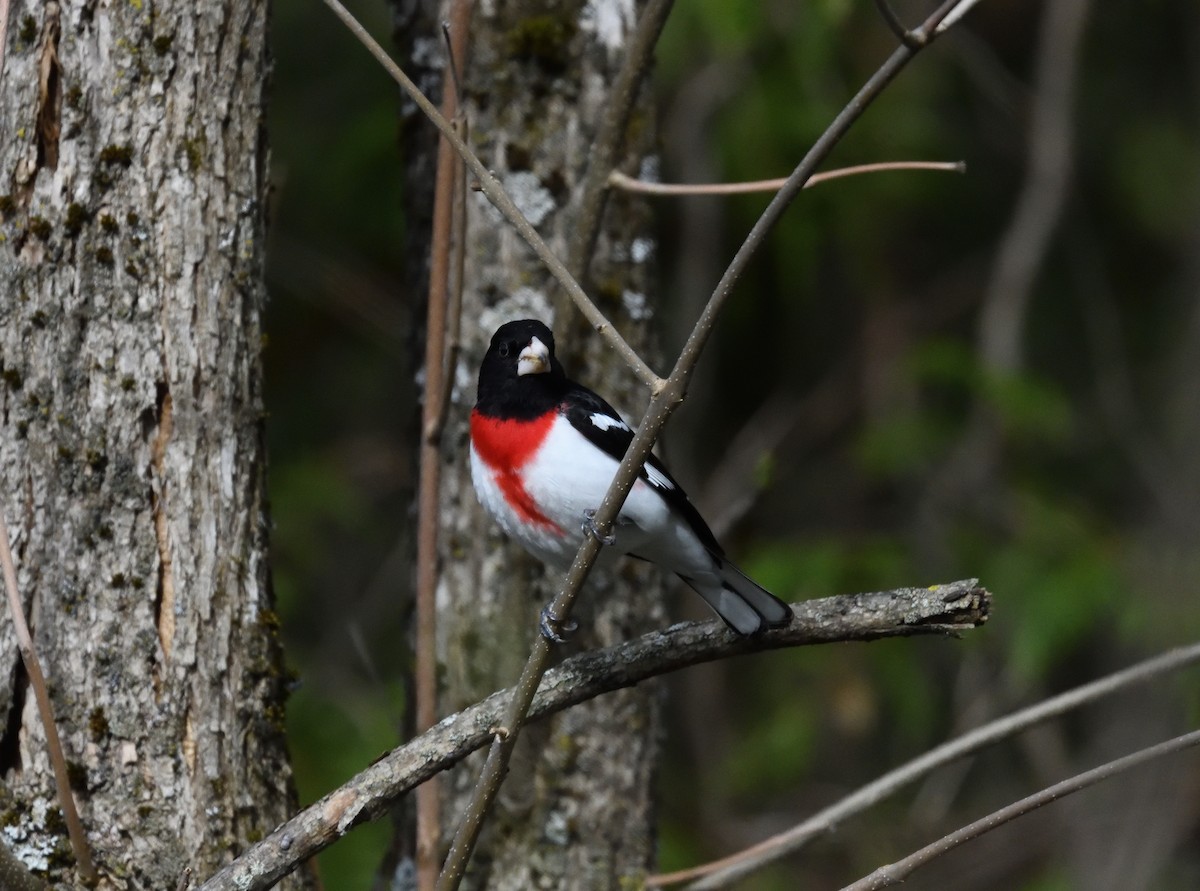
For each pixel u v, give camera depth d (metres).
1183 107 15.80
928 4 14.30
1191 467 14.23
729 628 5.68
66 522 5.48
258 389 5.93
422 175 8.23
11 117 5.51
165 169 5.65
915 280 15.80
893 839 13.34
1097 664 13.70
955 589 5.45
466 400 7.98
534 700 5.57
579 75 8.05
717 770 13.59
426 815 6.59
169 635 5.56
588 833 7.73
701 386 15.09
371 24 13.78
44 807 5.34
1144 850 12.65
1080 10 14.72
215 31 5.75
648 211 8.25
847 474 15.30
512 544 7.88
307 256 13.23
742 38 12.09
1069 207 15.57
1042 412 13.25
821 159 4.52
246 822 5.64
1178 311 15.30
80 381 5.53
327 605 13.45
